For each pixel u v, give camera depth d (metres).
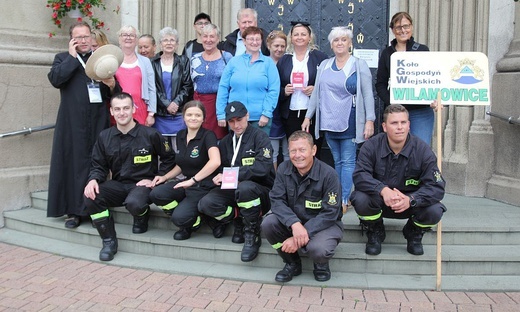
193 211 4.84
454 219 5.14
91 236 5.32
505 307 3.93
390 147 4.45
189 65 5.93
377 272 4.55
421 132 5.21
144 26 7.27
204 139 4.98
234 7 7.39
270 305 3.97
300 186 4.31
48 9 6.59
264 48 6.06
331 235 4.25
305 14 7.33
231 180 4.62
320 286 4.32
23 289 4.31
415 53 4.55
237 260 4.77
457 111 6.50
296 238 4.14
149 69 5.71
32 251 5.25
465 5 6.40
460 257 4.50
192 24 7.27
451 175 6.52
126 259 4.91
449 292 4.21
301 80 5.46
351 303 4.00
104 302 4.05
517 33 6.18
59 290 4.28
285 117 5.65
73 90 5.39
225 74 5.42
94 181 4.93
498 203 5.97
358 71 5.11
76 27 5.35
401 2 6.82
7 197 6.12
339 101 5.14
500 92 6.21
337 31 5.08
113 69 5.12
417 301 4.04
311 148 4.23
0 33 6.20
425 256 4.52
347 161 5.24
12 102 6.21
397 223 4.88
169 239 4.95
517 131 5.97
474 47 6.41
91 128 5.44
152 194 4.88
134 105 5.57
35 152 6.45
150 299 4.09
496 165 6.28
